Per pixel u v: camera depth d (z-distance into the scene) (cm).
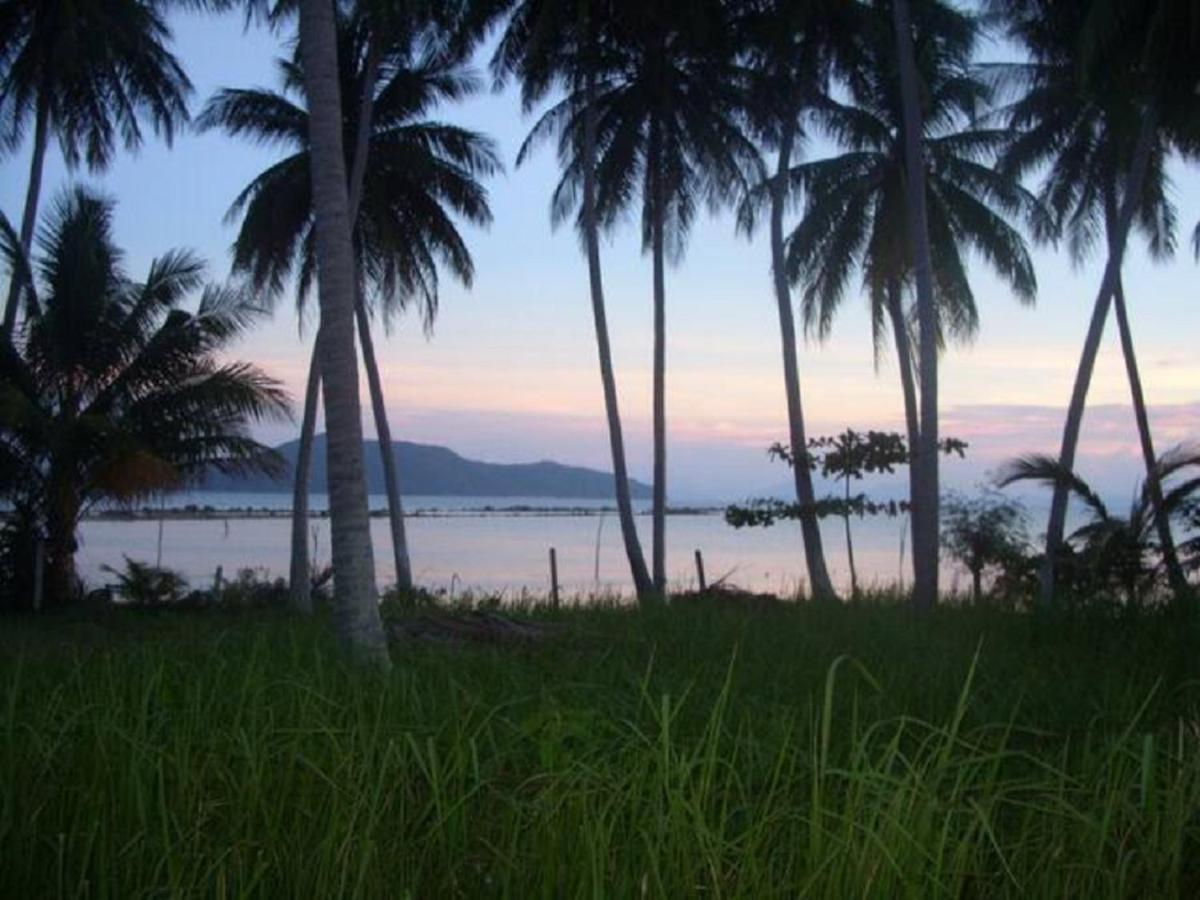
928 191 2770
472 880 454
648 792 486
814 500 2436
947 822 435
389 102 2717
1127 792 491
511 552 5988
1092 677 907
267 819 464
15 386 2297
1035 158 2603
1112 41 1897
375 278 2909
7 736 517
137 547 5975
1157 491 1898
